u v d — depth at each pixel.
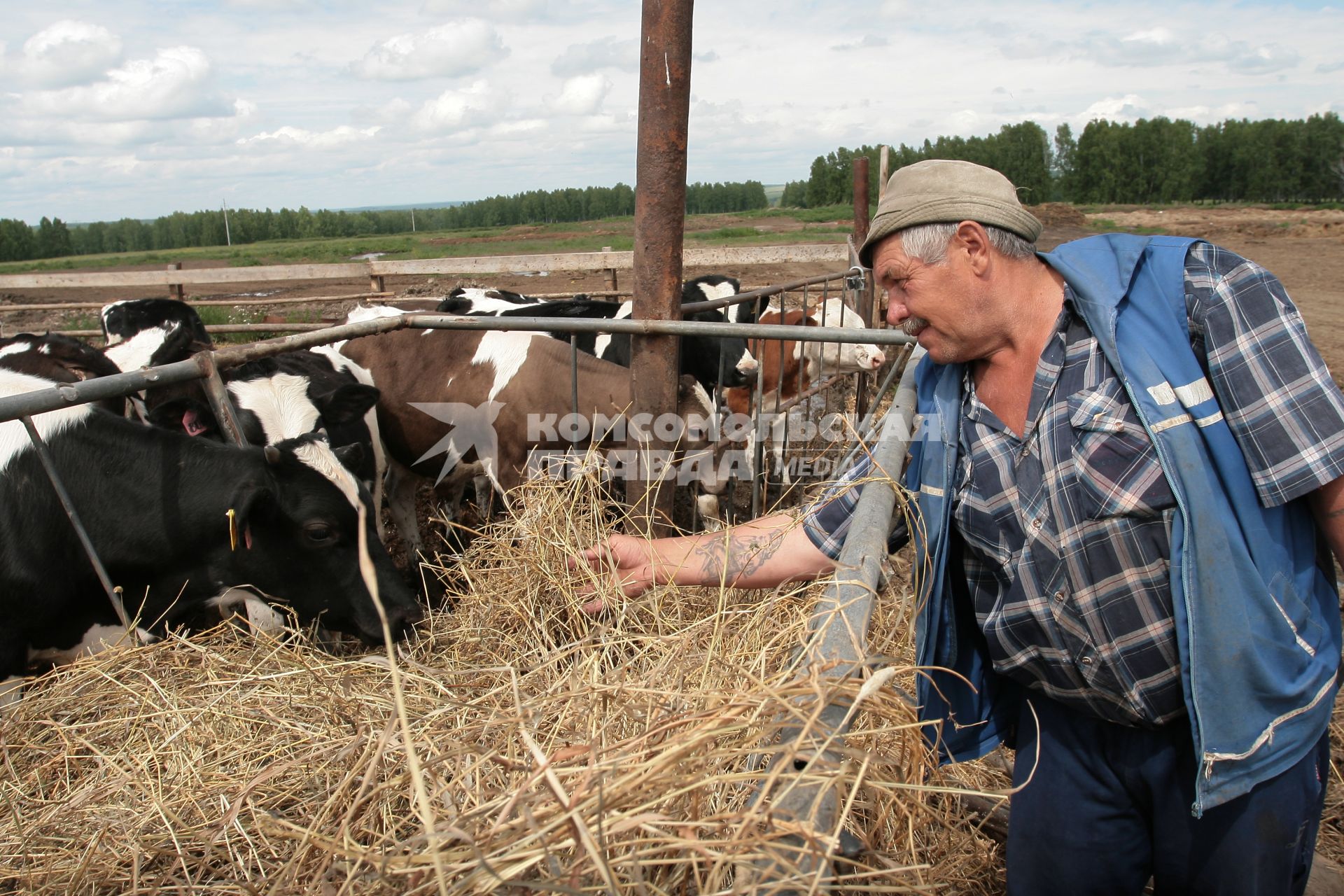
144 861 1.80
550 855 0.97
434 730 1.90
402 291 16.89
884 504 1.57
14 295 18.66
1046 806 1.80
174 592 3.05
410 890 0.95
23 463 2.78
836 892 1.10
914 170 1.59
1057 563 1.56
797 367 6.89
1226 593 1.42
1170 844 1.69
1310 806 1.59
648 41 2.77
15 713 2.30
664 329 2.97
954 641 1.82
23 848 1.84
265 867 1.73
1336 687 1.56
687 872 1.02
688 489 5.46
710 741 1.07
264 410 4.07
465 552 3.33
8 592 2.75
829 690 1.00
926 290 1.58
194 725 2.16
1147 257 1.53
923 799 1.18
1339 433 1.36
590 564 2.51
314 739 2.08
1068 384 1.53
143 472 2.92
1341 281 17.36
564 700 1.50
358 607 3.04
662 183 2.91
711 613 2.44
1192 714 1.47
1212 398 1.43
